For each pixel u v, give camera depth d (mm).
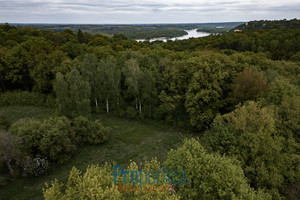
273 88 26672
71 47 56438
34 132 23203
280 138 20297
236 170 14758
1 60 45000
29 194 19516
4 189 20078
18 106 43219
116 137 31766
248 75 29484
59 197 12711
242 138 19703
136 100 39656
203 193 14531
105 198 11352
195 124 31641
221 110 33562
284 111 23109
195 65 34219
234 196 12844
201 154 15945
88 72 39594
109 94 39656
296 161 18641
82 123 29219
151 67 40312
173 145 29406
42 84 44344
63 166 24094
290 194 16859
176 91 35406
